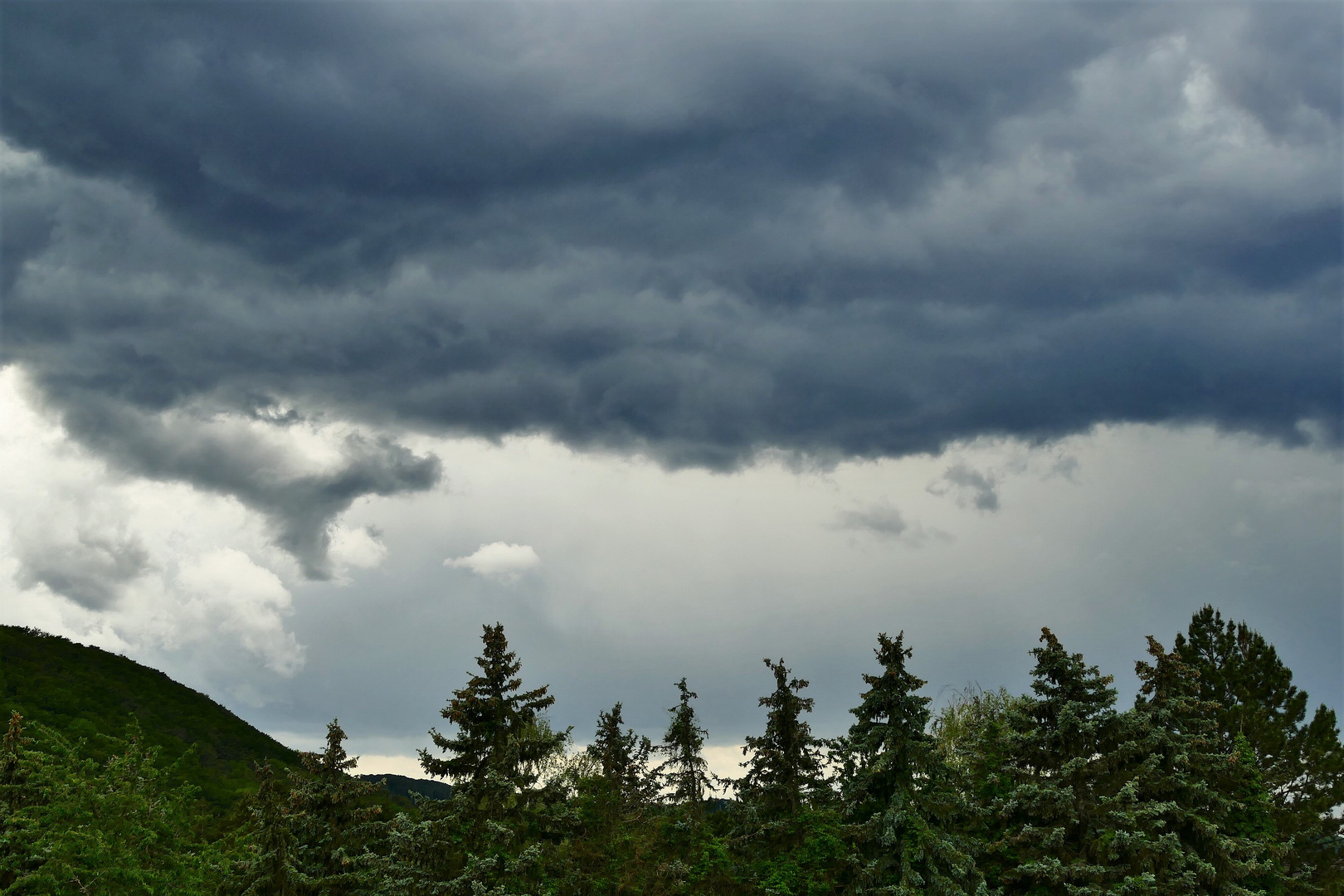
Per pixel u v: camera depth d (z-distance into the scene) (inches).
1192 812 1261.1
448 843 1283.2
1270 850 1310.3
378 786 1374.3
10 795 1225.4
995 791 1427.2
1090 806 1291.8
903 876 1256.8
